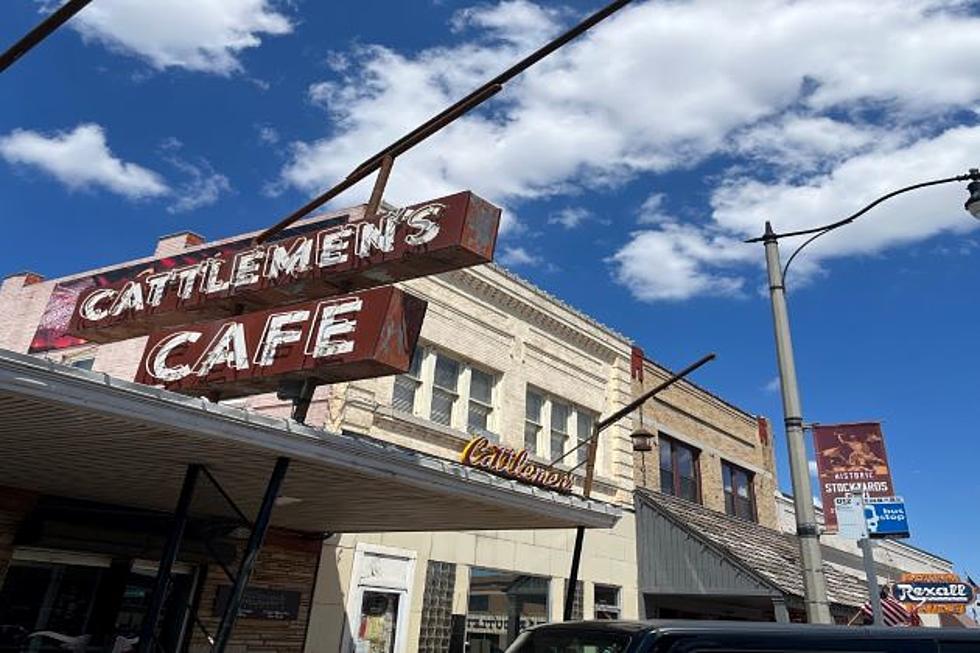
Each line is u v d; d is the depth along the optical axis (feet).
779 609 51.26
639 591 58.49
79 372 15.05
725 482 77.20
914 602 51.16
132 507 30.22
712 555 55.21
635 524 60.80
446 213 27.14
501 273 54.13
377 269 28.19
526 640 13.43
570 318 59.72
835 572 67.10
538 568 50.85
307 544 38.29
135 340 47.88
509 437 51.44
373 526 33.76
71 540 28.96
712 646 11.05
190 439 17.71
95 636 31.83
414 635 42.06
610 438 61.82
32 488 28.63
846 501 31.55
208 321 29.81
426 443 45.32
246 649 35.19
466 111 21.16
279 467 18.88
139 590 33.86
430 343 48.01
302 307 26.99
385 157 24.49
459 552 45.96
